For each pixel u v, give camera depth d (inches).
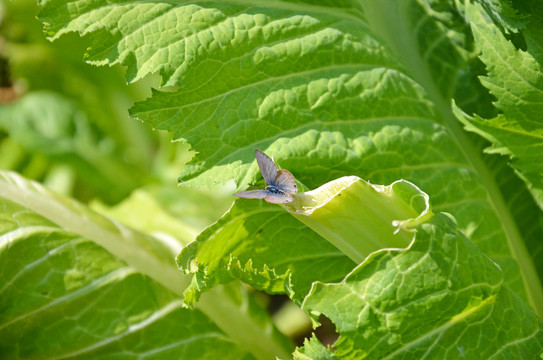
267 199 19.6
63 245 23.5
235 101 22.0
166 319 23.9
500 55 22.8
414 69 23.9
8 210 23.4
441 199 23.1
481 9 23.5
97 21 21.8
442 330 20.8
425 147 23.1
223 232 22.0
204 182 21.6
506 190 24.1
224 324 24.4
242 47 22.1
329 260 23.0
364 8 23.7
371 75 22.9
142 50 21.7
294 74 22.4
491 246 23.5
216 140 21.8
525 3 23.3
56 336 23.4
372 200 20.9
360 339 20.3
